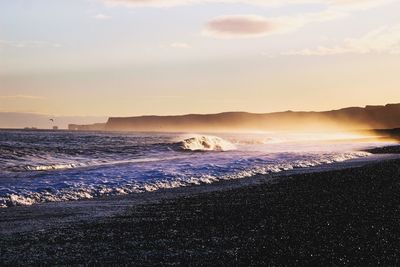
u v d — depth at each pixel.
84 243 8.46
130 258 7.52
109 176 18.19
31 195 13.98
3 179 17.17
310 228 9.28
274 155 29.47
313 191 14.23
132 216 10.92
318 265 7.00
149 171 19.83
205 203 12.57
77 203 13.04
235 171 20.36
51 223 10.21
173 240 8.58
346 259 7.27
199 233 9.09
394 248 7.84
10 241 8.62
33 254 7.77
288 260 7.27
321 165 23.55
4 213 11.46
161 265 7.14
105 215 11.10
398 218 10.12
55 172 19.69
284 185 15.90
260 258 7.40
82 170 20.42
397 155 30.44
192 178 18.08
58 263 7.29
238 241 8.42
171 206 12.23
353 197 12.91
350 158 28.23
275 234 8.88
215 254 7.66
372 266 6.94
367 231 8.97
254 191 14.65
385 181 16.23
